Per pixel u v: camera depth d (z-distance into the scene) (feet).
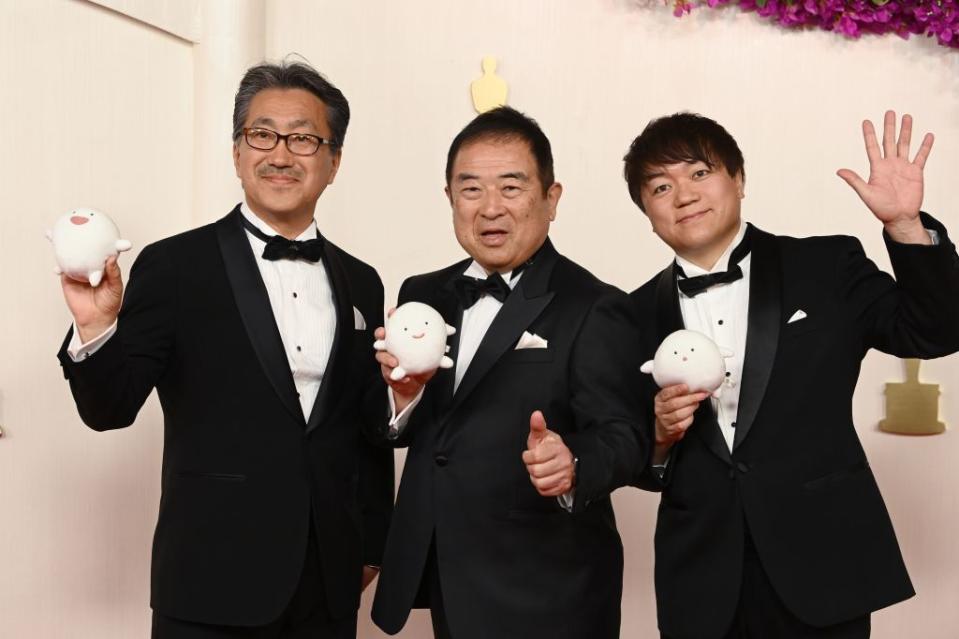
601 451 6.13
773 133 11.05
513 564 6.56
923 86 10.98
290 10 11.18
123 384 6.38
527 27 11.18
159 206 10.27
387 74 11.21
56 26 9.44
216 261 7.22
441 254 11.21
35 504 9.31
